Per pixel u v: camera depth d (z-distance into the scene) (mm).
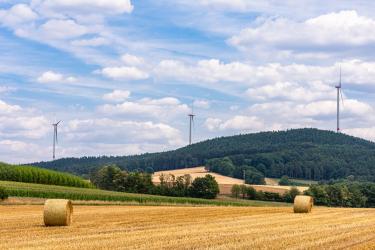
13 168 106000
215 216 44219
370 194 140250
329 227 34125
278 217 43438
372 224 36781
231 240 26125
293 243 25359
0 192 64625
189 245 24219
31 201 68062
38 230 31312
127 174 148875
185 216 44219
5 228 32688
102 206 67375
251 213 49125
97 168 160250
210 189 138125
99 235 28266
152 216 44094
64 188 96000
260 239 26656
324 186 138000
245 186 143000
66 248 23234
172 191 142625
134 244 24500
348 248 23984
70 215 35312
